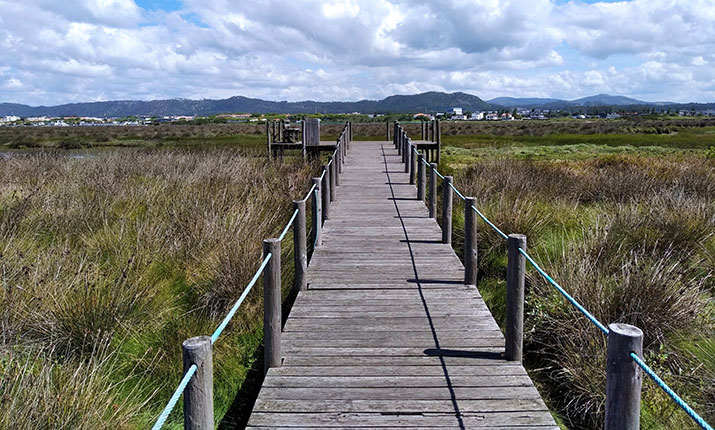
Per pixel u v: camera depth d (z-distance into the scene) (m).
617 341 2.40
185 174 12.52
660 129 56.50
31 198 9.16
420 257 7.44
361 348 4.75
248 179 12.07
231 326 5.79
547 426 3.54
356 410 3.75
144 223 8.01
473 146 36.16
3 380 3.86
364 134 51.44
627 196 10.68
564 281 6.17
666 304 5.55
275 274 4.36
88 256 6.96
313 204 7.95
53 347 4.80
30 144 40.09
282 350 4.72
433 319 5.38
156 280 6.59
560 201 10.16
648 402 4.58
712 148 17.33
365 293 6.13
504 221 8.45
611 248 7.21
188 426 2.44
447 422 3.59
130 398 4.50
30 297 5.47
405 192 12.45
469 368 4.37
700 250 7.37
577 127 70.25
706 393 4.61
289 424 3.58
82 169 12.98
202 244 7.42
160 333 5.43
